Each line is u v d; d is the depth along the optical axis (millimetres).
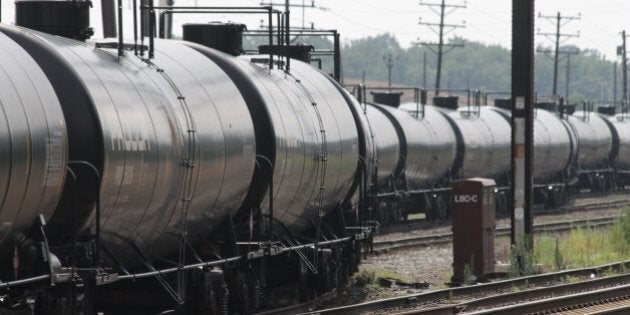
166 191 44656
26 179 35344
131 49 47656
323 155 61344
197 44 56250
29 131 35438
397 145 115750
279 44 62125
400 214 120688
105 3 69062
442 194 130750
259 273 54906
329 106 65250
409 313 49344
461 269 70500
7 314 36312
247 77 55500
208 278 48281
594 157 183750
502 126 147000
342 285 65750
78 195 38938
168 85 46938
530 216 75938
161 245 47094
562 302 54906
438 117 132875
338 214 67375
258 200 53906
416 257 84188
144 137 42219
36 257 36906
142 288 47844
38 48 39844
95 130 39219
